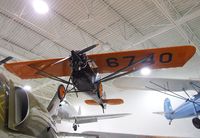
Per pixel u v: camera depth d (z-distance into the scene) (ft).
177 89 29.30
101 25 25.89
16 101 7.32
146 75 37.11
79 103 48.80
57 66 18.70
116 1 22.99
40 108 8.87
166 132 35.99
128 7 23.85
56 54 32.86
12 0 23.16
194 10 24.18
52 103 18.93
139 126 39.22
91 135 19.31
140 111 40.19
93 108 46.52
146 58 17.26
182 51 16.58
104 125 43.45
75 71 16.87
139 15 25.05
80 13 24.61
